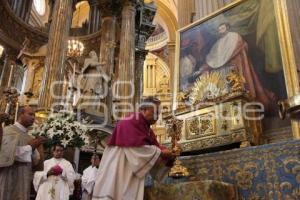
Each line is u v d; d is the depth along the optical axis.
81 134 4.84
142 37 13.52
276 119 4.40
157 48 23.48
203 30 6.19
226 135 4.21
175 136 2.76
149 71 23.28
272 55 4.78
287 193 2.20
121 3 11.09
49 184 4.03
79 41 13.75
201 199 2.01
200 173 2.78
